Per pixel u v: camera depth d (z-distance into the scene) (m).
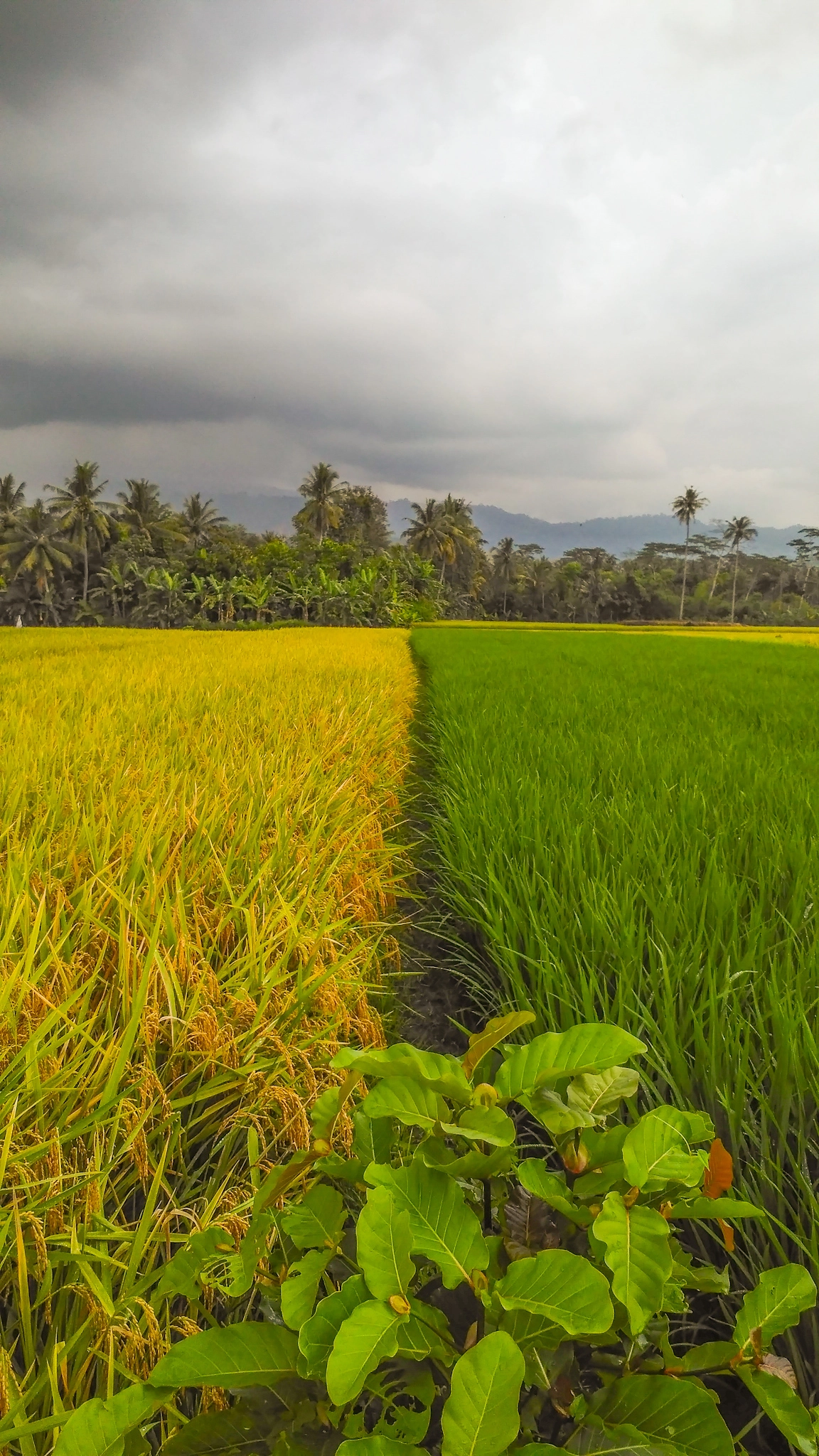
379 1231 0.92
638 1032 2.54
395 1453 0.79
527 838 4.09
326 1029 2.37
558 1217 1.18
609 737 7.00
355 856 4.01
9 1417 1.28
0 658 15.64
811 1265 1.74
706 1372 0.99
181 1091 2.25
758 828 4.20
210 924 2.88
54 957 2.22
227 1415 0.95
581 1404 0.93
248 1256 1.12
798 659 20.58
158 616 59.81
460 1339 1.06
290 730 6.24
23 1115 1.74
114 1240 1.71
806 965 2.66
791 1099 2.21
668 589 106.62
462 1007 3.50
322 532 71.75
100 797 3.91
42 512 63.09
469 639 32.50
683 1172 0.97
